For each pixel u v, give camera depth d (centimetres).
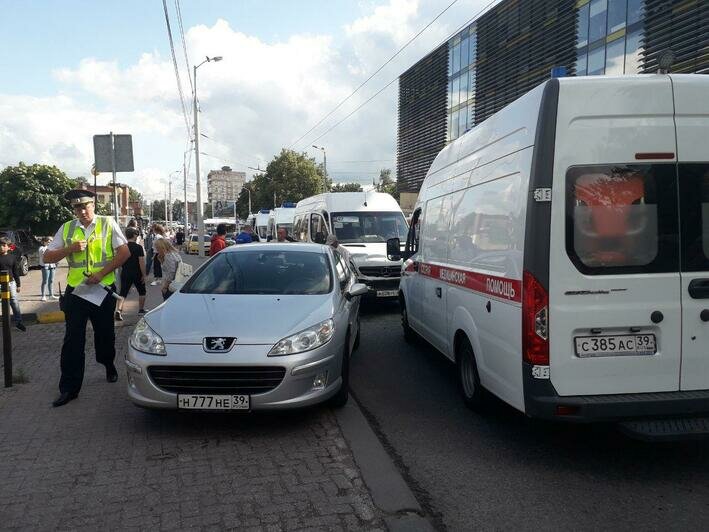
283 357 454
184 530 319
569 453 434
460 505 353
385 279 1112
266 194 7162
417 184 3294
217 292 569
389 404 557
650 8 1420
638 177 383
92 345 802
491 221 462
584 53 1722
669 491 370
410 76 3338
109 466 403
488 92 2333
